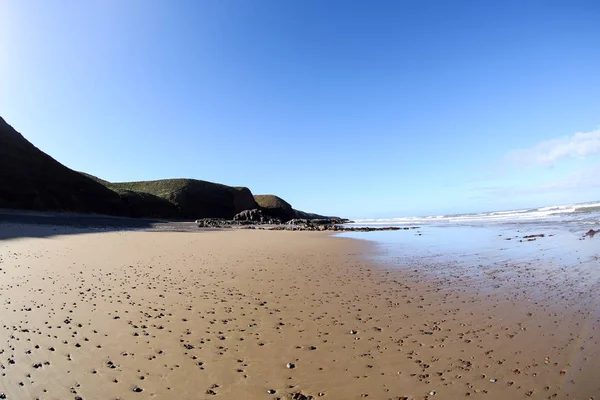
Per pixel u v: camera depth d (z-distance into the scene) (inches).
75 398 144.3
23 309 257.8
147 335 216.5
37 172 1972.2
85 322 235.8
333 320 251.9
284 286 359.3
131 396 147.4
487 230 1221.7
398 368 177.0
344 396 151.0
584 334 219.1
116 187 3319.4
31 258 486.6
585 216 1734.7
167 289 336.8
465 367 177.3
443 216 3843.5
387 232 1413.6
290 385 159.9
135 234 1016.2
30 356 181.0
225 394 151.2
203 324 239.9
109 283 353.4
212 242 854.5
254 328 234.1
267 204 4790.8
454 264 505.4
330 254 633.6
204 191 3794.3
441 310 276.5
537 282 371.6
